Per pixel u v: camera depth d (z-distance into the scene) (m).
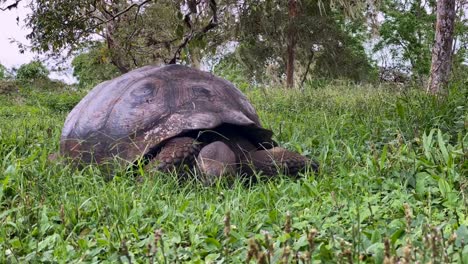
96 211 3.63
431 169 3.81
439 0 7.92
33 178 4.19
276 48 17.53
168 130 4.32
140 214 3.48
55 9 7.96
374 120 5.88
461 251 2.41
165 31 12.33
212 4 6.18
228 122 4.41
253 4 8.91
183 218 3.43
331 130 5.71
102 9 8.34
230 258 2.76
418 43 21.50
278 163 4.49
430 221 2.92
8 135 6.39
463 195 3.20
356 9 14.34
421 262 2.30
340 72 18.88
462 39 13.20
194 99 4.52
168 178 4.12
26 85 21.64
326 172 4.37
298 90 10.48
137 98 4.56
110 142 4.48
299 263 2.49
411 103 6.04
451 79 7.57
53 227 3.39
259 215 3.42
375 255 2.52
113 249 3.01
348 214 3.22
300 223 3.13
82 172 4.42
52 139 6.13
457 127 5.06
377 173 3.93
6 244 3.08
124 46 11.01
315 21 17.59
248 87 12.69
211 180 4.08
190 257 2.87
